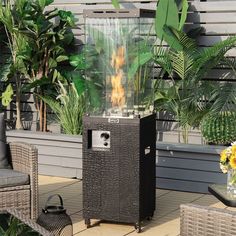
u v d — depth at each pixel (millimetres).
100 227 5746
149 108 5883
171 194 6691
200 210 3877
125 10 5621
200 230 3883
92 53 5734
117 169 5613
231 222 3793
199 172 6699
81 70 7762
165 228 5734
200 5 7270
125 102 5660
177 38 6945
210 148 6637
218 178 6629
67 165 7254
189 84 7094
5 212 4676
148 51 5918
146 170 5707
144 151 5656
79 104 7504
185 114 7066
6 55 8227
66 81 7848
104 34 5691
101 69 5707
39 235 4254
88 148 5676
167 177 6832
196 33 7234
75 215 6035
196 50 7070
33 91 8031
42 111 7938
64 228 4934
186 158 6742
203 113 7070
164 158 6832
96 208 5695
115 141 5602
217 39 7227
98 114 5707
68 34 7828
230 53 7164
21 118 8242
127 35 5637
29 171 5469
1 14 7875
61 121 7574
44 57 7828
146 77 5801
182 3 7293
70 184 7027
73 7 7930
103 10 5680
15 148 5668
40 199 6473
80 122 7496
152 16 5934
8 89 7996
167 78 7465
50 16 7781
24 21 7742
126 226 5773
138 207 5602
